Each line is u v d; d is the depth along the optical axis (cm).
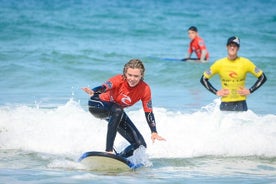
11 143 2433
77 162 2134
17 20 7875
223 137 2383
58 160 2172
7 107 3019
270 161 2209
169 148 2350
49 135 2478
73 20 8119
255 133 2397
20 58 4806
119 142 2397
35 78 4106
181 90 3816
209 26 8025
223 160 2225
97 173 1994
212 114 2666
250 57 4988
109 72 4309
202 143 2356
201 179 1923
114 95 2059
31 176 1923
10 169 2034
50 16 8656
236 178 1939
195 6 12400
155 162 2194
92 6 11062
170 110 3020
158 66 4525
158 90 3819
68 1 12400
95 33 6900
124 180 1894
